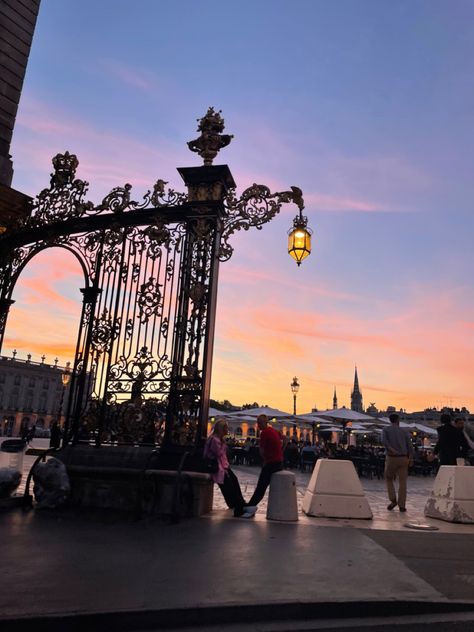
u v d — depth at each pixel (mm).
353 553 5449
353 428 31281
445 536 6711
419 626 3662
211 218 8570
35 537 5809
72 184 9547
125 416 8211
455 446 10453
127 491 7852
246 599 3816
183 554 5164
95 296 8797
